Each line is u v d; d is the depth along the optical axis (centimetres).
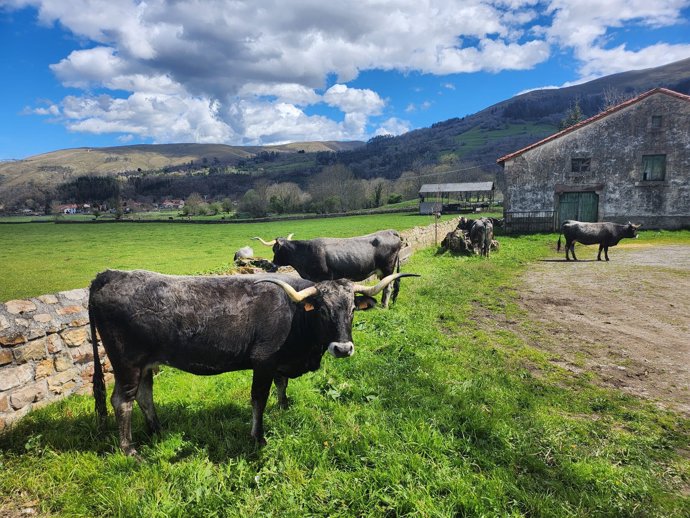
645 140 2520
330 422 504
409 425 482
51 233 4847
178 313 439
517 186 2770
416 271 1486
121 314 429
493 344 794
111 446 449
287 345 471
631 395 589
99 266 2138
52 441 452
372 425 488
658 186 2520
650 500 378
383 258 1052
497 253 1964
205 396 579
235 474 411
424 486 387
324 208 7225
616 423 513
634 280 1323
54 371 541
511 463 426
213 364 464
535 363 704
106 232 4906
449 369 666
